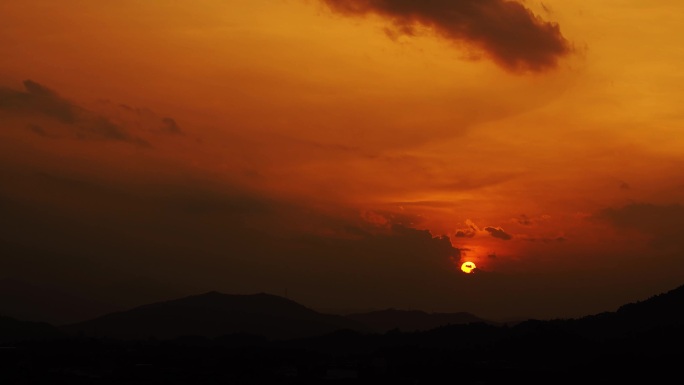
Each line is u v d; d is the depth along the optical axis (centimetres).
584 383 7212
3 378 6956
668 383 6994
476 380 7538
